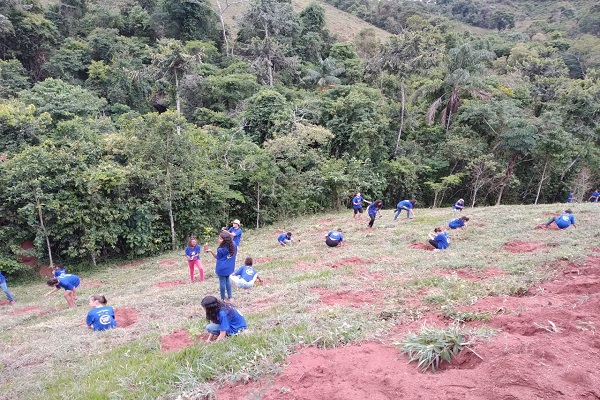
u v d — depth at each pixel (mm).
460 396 3334
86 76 33969
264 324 6328
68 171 15414
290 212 23125
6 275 14906
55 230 15336
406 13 69562
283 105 26969
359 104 27281
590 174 31375
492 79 37281
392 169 27828
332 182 24688
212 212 19578
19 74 28609
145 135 17469
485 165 27453
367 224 17562
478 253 9812
